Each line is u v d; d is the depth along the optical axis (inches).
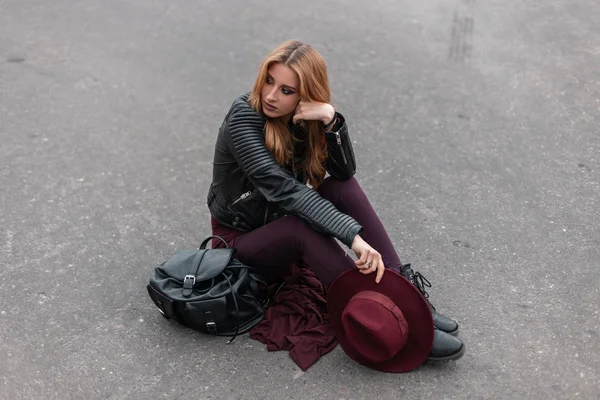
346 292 123.0
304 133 127.5
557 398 119.6
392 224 163.2
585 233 160.9
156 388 120.4
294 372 123.4
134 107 208.4
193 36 248.5
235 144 121.6
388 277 118.3
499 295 142.2
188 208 168.7
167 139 195.3
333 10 270.7
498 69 231.6
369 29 257.0
